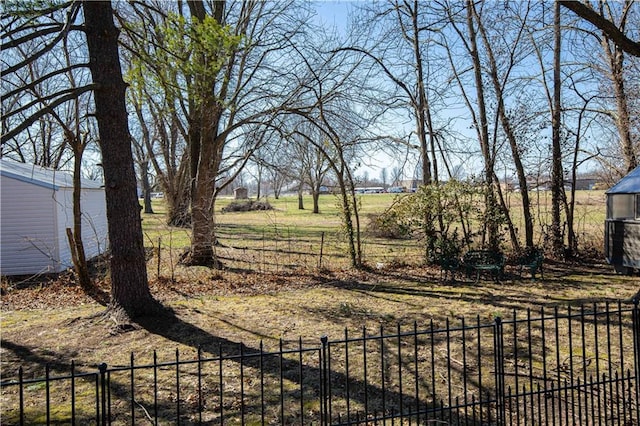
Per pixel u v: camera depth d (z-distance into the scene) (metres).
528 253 12.37
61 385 5.35
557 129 13.53
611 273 11.88
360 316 8.20
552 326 7.20
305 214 41.00
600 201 15.24
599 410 3.99
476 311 8.35
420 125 13.76
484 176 12.95
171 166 26.89
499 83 13.34
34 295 10.27
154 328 7.38
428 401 4.78
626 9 12.90
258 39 12.70
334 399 4.84
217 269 12.65
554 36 13.26
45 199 13.93
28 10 6.81
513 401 4.75
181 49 9.30
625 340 6.44
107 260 12.20
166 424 4.36
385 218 13.66
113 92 7.45
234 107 12.41
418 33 13.72
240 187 57.50
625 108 13.67
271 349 6.45
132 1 9.38
